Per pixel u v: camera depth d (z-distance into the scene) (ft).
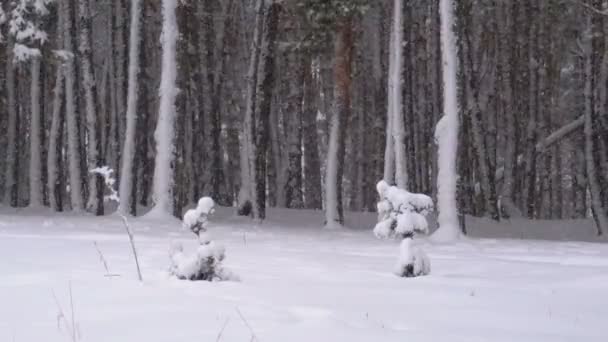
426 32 93.91
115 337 13.23
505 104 90.89
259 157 67.82
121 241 33.53
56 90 76.64
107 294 17.60
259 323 14.66
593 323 16.49
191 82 92.12
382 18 95.86
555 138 92.17
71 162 70.64
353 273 23.56
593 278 23.26
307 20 64.69
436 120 84.12
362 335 13.93
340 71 63.57
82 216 62.08
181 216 65.16
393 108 59.41
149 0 77.15
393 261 28.37
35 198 78.69
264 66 67.97
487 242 46.14
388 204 24.57
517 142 94.07
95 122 67.56
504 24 93.91
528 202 91.71
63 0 68.85
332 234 51.62
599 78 74.54
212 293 18.16
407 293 19.51
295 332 13.91
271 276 21.95
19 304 16.16
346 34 63.26
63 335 13.30
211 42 89.97
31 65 80.07
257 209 67.56
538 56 91.86
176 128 59.31
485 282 22.38
